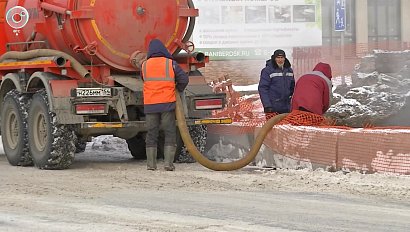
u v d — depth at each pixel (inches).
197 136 692.7
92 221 421.4
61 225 411.5
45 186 555.5
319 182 543.8
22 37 719.7
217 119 676.1
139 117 684.7
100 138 870.4
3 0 740.0
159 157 729.6
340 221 414.3
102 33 663.1
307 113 639.8
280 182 551.8
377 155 557.9
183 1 692.1
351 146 573.6
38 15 693.3
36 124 673.0
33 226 410.9
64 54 659.4
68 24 664.4
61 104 646.5
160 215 437.4
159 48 641.0
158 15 677.9
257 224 407.8
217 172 617.9
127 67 674.2
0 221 426.6
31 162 694.5
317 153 598.9
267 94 689.6
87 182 573.3
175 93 636.1
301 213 438.3
